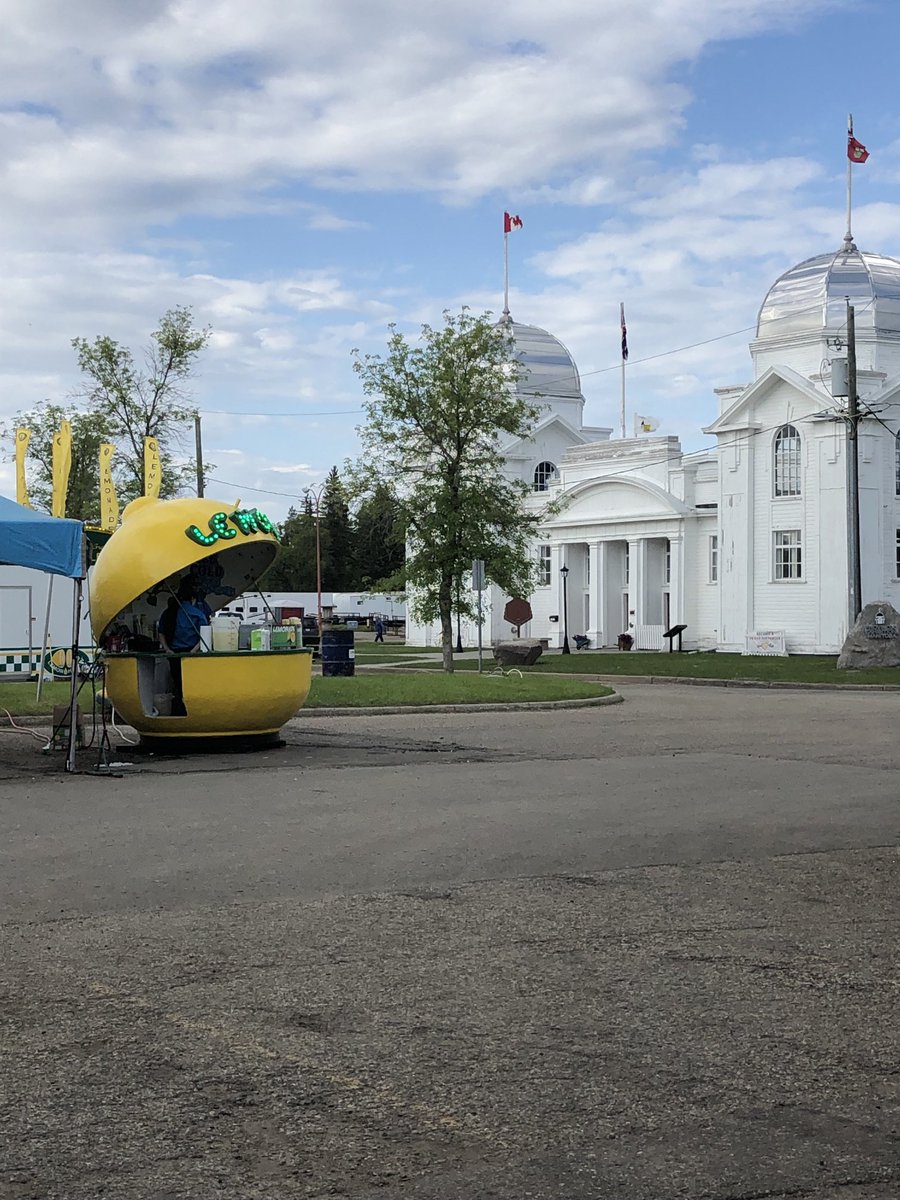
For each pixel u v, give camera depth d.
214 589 18.25
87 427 42.22
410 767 15.40
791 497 53.44
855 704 27.05
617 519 62.44
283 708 17.30
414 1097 5.00
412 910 8.07
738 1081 5.17
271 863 9.54
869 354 54.16
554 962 6.89
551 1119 4.79
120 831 10.91
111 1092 5.05
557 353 73.94
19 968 6.74
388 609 100.25
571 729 20.66
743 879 9.04
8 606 26.89
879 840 10.56
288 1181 4.28
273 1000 6.20
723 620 55.75
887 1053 5.52
